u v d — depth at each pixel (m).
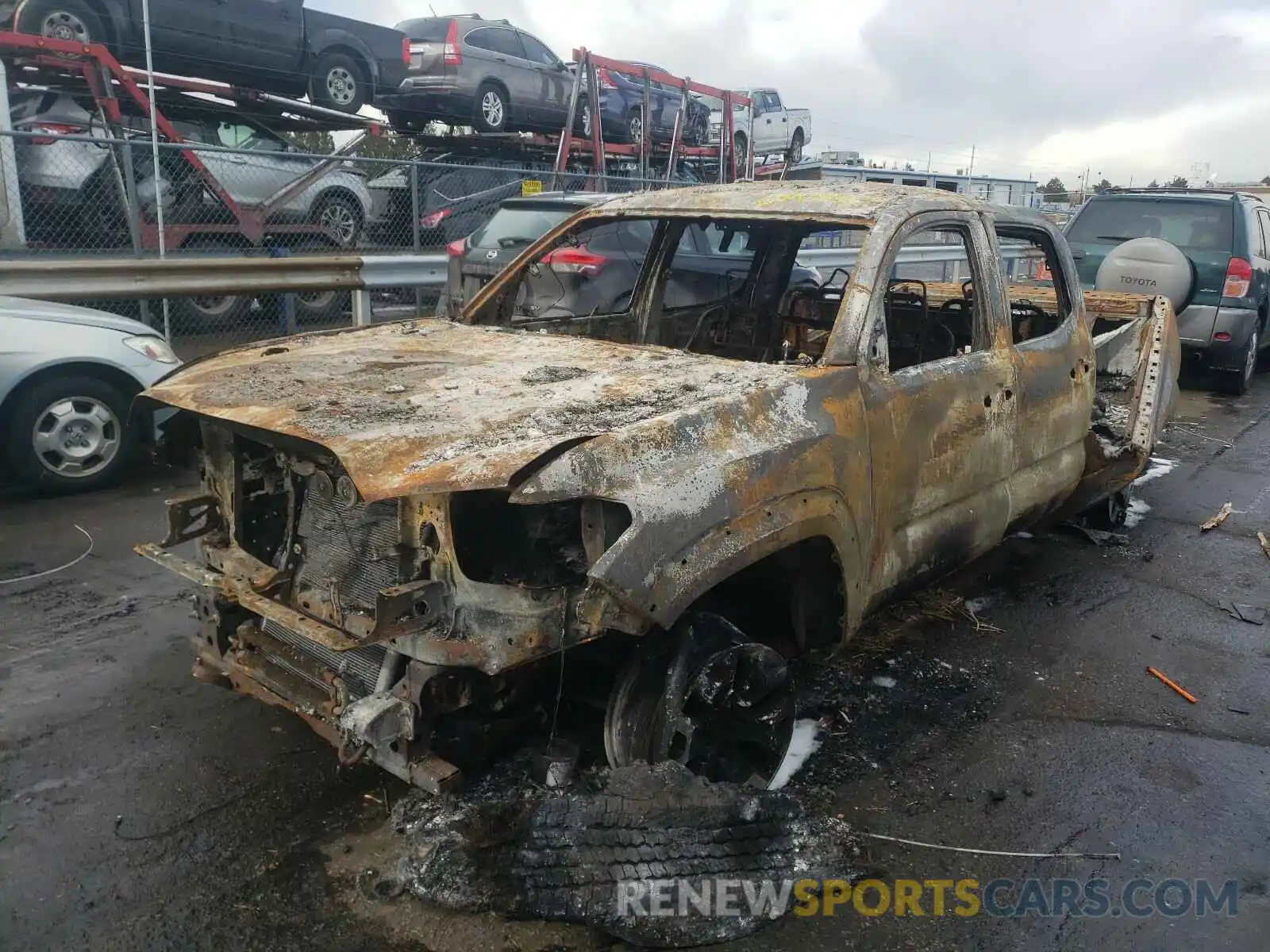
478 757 2.75
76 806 2.95
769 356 4.68
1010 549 5.53
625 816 2.59
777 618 3.24
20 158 8.70
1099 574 5.18
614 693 2.73
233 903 2.55
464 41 13.20
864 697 3.77
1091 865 2.84
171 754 3.24
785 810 2.81
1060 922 2.60
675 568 2.47
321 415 2.68
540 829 2.56
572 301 6.59
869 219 3.54
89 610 4.34
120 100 10.20
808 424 2.99
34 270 6.51
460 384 3.01
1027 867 2.82
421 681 2.47
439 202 11.12
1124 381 5.56
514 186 11.67
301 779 3.11
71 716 3.46
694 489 2.57
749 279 4.91
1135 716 3.71
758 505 2.74
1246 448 7.96
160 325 9.23
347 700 2.73
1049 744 3.48
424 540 2.50
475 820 2.59
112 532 5.30
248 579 2.89
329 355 3.46
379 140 13.73
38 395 5.68
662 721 2.70
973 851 2.88
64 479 5.84
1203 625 4.55
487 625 2.43
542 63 14.52
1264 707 3.81
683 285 5.09
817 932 2.52
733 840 2.67
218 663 3.16
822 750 3.39
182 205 9.66
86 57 9.42
